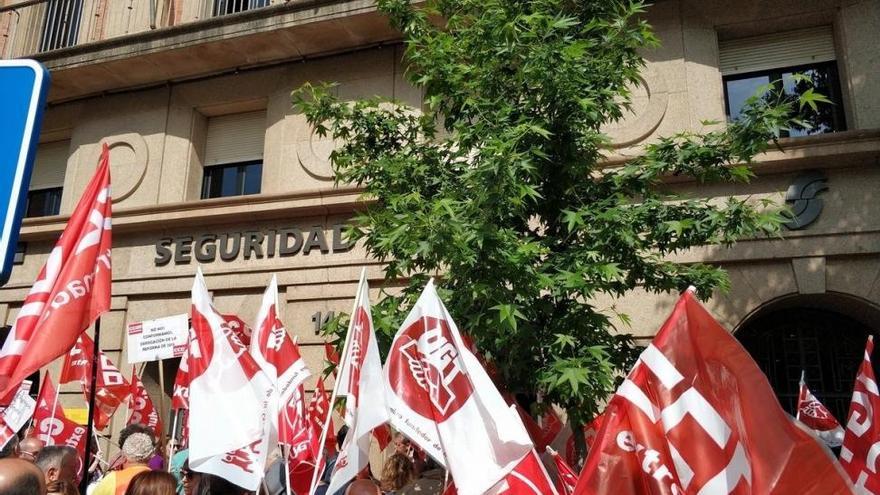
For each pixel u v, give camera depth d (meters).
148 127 12.66
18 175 2.14
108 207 4.30
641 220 5.59
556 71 5.12
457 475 3.57
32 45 13.85
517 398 7.61
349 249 10.84
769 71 10.07
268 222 11.47
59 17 14.02
